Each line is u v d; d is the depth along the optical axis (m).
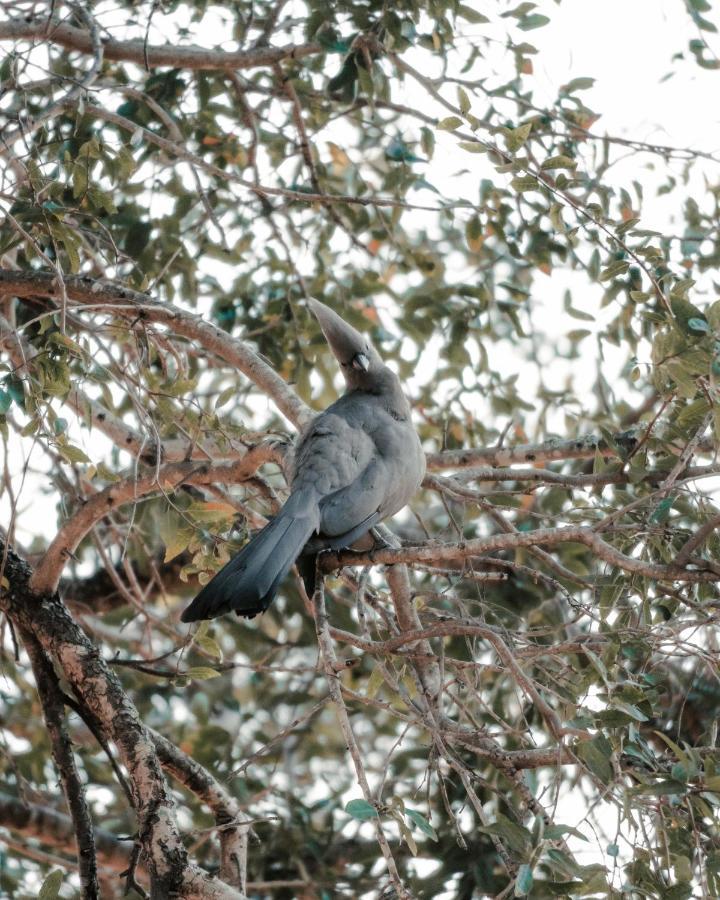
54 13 10.98
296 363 13.39
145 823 8.44
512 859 7.79
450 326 13.56
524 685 7.70
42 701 9.57
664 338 8.15
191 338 10.27
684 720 11.48
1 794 12.79
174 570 15.00
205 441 11.52
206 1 12.09
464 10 11.17
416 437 10.11
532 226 12.18
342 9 11.38
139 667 9.70
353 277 13.80
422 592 9.31
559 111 12.00
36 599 9.80
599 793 7.11
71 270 10.07
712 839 7.56
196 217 13.20
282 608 14.41
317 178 12.94
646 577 8.29
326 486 9.20
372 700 8.30
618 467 9.92
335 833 12.87
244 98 12.56
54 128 11.63
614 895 6.80
